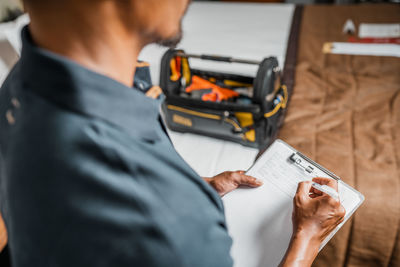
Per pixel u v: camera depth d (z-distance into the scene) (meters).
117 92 0.26
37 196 0.24
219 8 2.23
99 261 0.26
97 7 0.23
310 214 0.53
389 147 0.94
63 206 0.24
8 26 1.29
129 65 0.30
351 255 0.85
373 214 0.81
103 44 0.26
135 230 0.25
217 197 0.36
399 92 1.14
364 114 1.08
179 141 1.18
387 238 0.81
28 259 0.27
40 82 0.24
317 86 1.26
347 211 0.62
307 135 1.04
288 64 1.44
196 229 0.30
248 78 1.20
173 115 1.17
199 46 1.75
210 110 1.06
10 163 0.26
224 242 0.34
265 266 0.58
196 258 0.30
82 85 0.24
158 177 0.27
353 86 1.22
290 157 0.73
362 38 1.55
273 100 1.05
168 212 0.27
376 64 1.32
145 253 0.26
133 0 0.25
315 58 1.44
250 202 0.67
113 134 0.25
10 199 0.26
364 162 0.91
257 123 1.02
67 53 0.25
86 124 0.24
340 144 0.98
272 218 0.64
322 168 0.70
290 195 0.67
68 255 0.25
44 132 0.24
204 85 1.22
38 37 0.26
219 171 1.03
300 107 1.16
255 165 0.74
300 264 0.50
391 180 0.85
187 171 0.31
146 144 0.28
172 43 0.34
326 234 0.54
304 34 1.68
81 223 0.24
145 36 0.29
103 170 0.24
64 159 0.23
